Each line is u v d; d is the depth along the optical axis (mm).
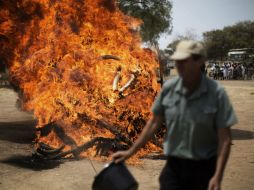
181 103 3576
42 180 6426
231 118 3461
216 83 3572
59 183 6289
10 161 7484
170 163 3717
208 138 3564
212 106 3494
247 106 19547
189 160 3596
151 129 3811
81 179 6504
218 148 3496
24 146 8719
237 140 10414
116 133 7941
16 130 10711
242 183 6551
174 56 3480
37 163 7422
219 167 3434
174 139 3643
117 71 9164
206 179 3582
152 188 6125
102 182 3762
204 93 3525
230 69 45469
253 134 11438
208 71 50969
